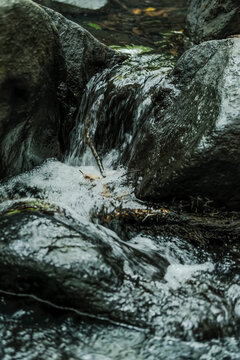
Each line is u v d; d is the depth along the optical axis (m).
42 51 4.18
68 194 4.16
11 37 3.90
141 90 4.73
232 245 3.64
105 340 2.81
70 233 3.14
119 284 2.98
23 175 4.50
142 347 2.78
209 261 3.50
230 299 3.07
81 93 5.36
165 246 3.62
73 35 5.25
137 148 4.36
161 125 4.19
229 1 6.57
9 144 4.30
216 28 6.70
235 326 2.91
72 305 2.97
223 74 3.64
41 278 2.97
